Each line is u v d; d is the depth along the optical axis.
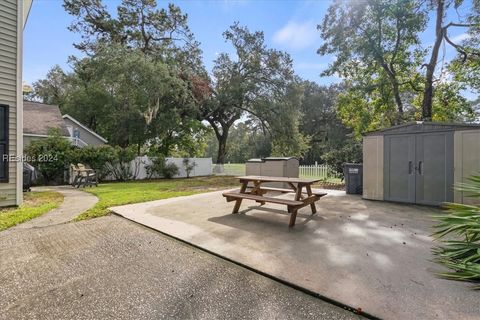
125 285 2.32
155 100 15.68
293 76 18.42
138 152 16.47
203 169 18.77
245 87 18.08
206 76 19.66
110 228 4.08
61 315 1.89
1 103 5.39
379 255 2.83
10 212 5.00
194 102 18.23
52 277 2.47
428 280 2.25
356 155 9.63
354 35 11.23
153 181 13.59
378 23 10.59
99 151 12.71
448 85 11.15
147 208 5.47
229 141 35.81
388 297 2.00
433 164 5.53
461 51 9.92
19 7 5.62
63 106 20.44
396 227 3.94
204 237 3.52
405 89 11.89
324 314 1.85
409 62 10.88
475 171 4.99
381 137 6.27
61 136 12.38
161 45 18.95
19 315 1.89
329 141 29.58
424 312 1.80
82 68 19.12
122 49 15.88
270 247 3.12
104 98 16.95
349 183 7.43
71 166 11.22
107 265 2.74
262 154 31.09
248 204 5.88
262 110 18.48
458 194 5.19
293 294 2.13
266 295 2.12
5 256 2.97
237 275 2.48
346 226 4.00
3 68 5.41
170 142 19.36
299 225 4.07
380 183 6.27
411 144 5.84
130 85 15.19
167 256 2.97
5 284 2.35
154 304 2.02
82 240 3.52
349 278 2.31
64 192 8.30
